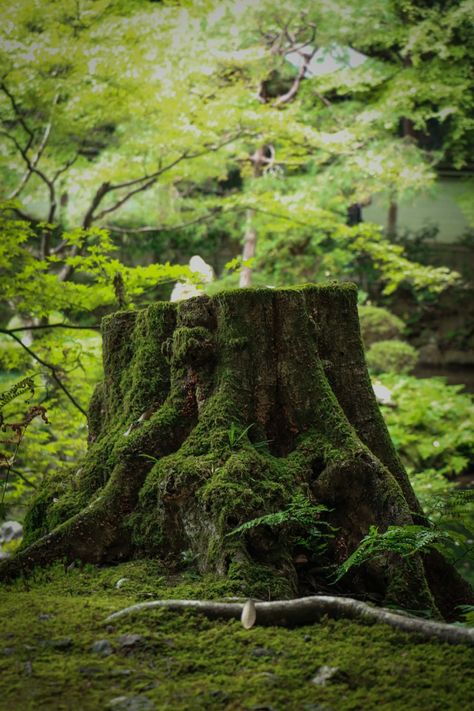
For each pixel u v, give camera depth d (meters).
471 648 2.31
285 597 2.84
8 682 2.12
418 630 2.40
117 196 13.99
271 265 16.52
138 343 3.85
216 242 19.22
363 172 13.27
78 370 7.59
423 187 13.97
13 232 6.90
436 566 3.48
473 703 2.00
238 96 11.47
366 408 3.61
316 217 12.02
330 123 14.13
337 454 3.31
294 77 15.11
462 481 11.64
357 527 3.26
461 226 24.36
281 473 3.24
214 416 3.37
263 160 14.24
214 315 3.55
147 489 3.35
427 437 12.46
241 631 2.43
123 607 2.66
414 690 2.08
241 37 12.98
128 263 19.05
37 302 6.81
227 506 3.00
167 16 9.88
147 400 3.66
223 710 1.98
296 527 3.14
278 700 2.03
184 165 11.81
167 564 3.20
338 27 13.13
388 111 12.94
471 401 14.71
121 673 2.17
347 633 2.43
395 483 3.26
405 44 13.31
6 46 9.16
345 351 3.63
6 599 2.82
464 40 13.23
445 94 12.64
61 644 2.34
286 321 3.49
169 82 10.38
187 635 2.42
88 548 3.34
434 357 22.28
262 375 3.46
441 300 22.95
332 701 2.03
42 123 10.78
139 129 11.27
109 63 9.56
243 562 2.89
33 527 3.83
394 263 12.98
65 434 7.53
